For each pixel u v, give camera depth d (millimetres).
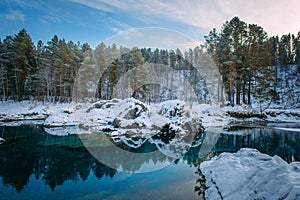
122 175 4754
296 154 6754
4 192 3883
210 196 3494
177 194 3699
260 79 17906
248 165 4102
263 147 7867
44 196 3705
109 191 3881
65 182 4367
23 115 16922
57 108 18656
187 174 4762
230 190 3340
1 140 8797
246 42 18328
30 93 23781
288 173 2811
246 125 13773
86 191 3891
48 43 23516
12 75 22750
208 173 4547
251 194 2910
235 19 17906
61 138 9289
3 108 18609
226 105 16719
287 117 16828
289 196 2303
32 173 4957
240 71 17797
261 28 18078
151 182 4301
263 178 3023
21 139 9164
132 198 3566
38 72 22188
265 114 16609
